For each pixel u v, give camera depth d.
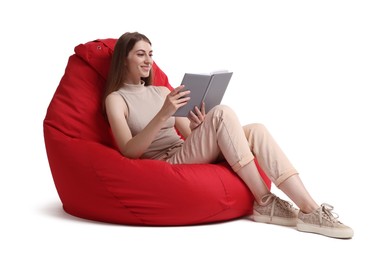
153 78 4.73
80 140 4.25
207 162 4.29
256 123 4.26
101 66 4.61
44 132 4.38
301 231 4.00
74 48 4.72
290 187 4.06
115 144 4.59
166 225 4.09
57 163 4.27
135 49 4.39
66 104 4.45
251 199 4.22
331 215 3.94
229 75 4.33
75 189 4.20
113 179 4.05
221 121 4.16
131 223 4.11
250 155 4.15
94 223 4.17
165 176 4.01
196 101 4.21
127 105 4.38
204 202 4.03
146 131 4.08
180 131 4.66
